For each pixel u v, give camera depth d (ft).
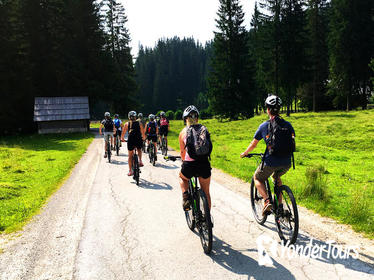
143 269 11.68
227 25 147.43
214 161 37.58
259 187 14.55
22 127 113.80
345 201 19.98
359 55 132.16
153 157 35.14
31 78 116.78
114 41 163.53
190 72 427.33
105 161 39.88
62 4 129.90
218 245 13.66
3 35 105.29
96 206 19.90
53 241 14.43
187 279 10.90
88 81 129.49
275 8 135.33
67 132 106.11
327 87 151.23
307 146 49.26
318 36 157.99
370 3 134.10
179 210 18.76
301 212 17.92
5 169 35.27
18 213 18.67
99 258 12.66
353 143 50.31
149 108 390.01
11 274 11.50
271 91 156.66
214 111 153.07
